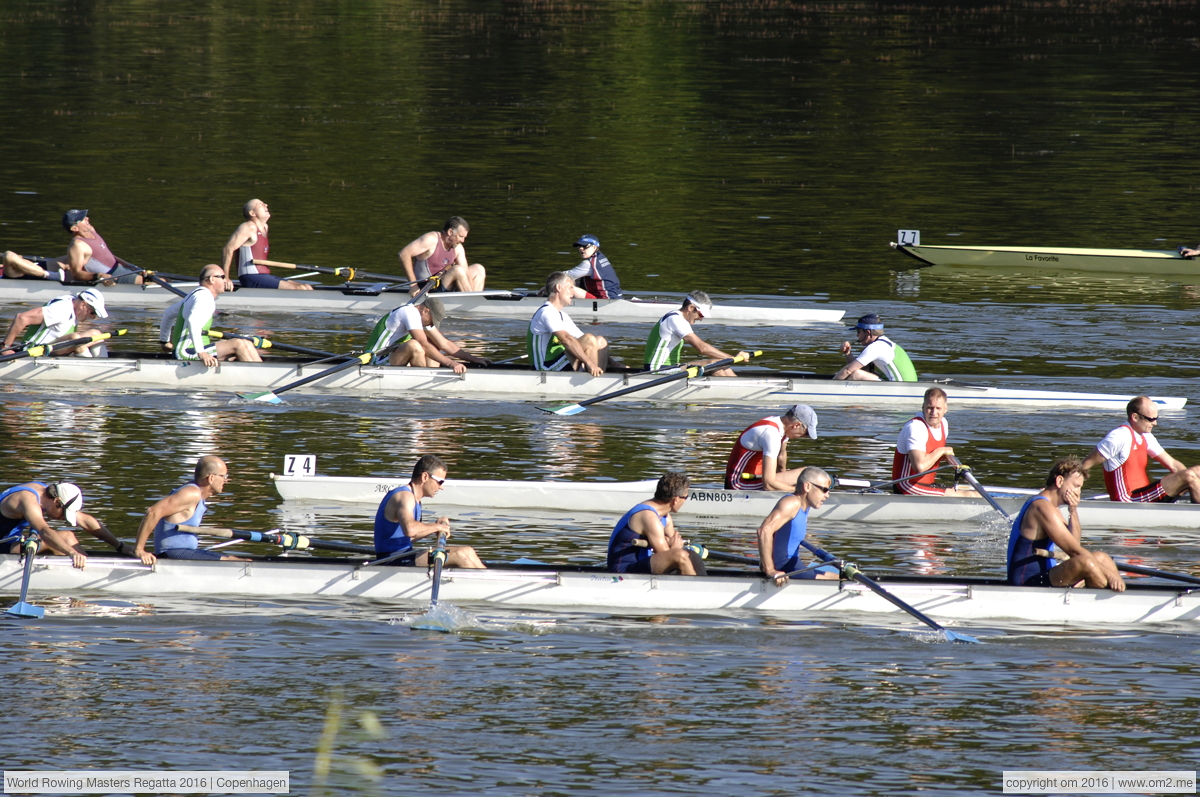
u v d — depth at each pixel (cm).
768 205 13625
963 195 14125
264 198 13475
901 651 4522
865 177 15012
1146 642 4622
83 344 7794
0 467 6116
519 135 17162
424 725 3931
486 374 7769
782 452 6072
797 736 3906
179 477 6081
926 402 5981
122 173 14400
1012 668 4394
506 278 10756
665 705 4084
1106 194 14150
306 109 18588
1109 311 9856
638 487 5956
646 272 10988
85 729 3866
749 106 19525
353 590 4884
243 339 7956
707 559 5106
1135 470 5841
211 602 4809
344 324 9444
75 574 4869
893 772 3712
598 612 4822
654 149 16462
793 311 9612
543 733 3900
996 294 10388
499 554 5362
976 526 5859
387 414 7312
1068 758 3800
